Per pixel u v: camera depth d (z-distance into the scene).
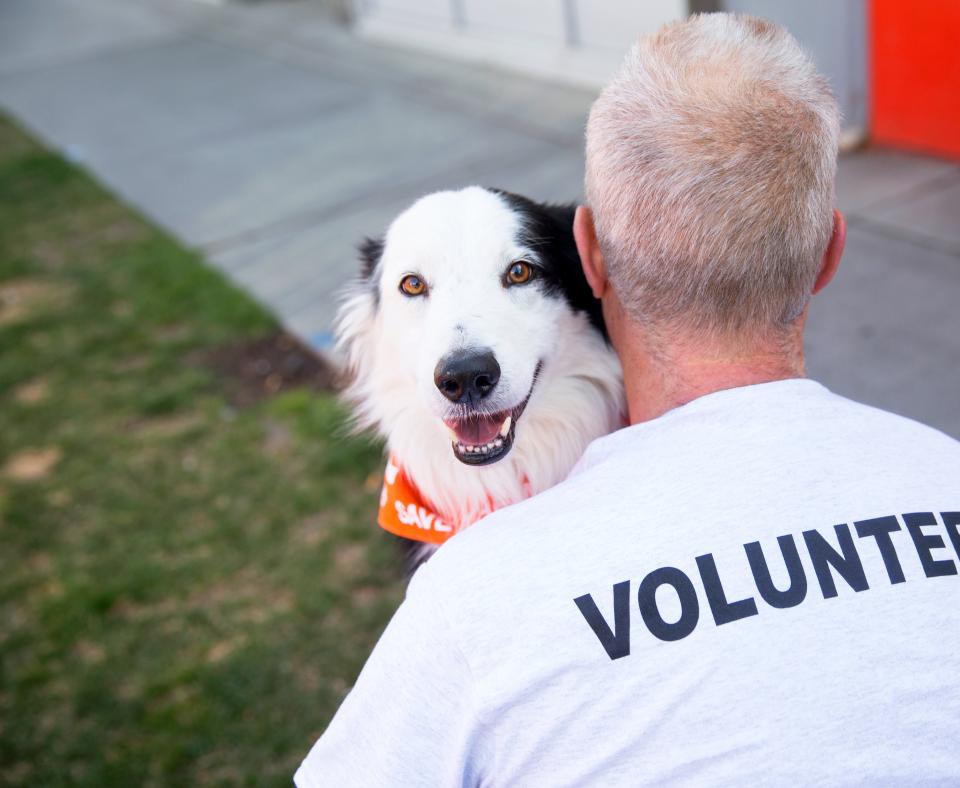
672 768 1.07
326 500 3.91
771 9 5.50
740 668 1.08
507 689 1.13
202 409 4.66
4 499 4.21
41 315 5.75
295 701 3.07
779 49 1.32
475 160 6.73
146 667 3.29
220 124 8.55
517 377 2.07
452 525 2.32
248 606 3.47
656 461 1.24
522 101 7.79
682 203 1.24
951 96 5.42
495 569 1.19
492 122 7.43
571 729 1.12
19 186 7.84
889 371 3.93
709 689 1.08
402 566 2.70
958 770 1.06
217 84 9.76
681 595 1.12
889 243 4.86
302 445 4.26
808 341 4.25
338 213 6.37
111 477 4.26
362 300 2.52
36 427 4.70
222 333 5.25
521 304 2.19
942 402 3.69
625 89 1.33
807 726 1.06
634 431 1.32
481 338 2.06
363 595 3.45
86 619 3.51
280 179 7.13
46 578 3.74
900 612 1.11
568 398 2.28
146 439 4.48
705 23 1.38
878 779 1.05
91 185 7.65
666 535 1.17
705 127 1.24
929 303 4.31
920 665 1.09
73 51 12.12
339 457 4.11
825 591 1.12
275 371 4.88
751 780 1.05
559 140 6.82
